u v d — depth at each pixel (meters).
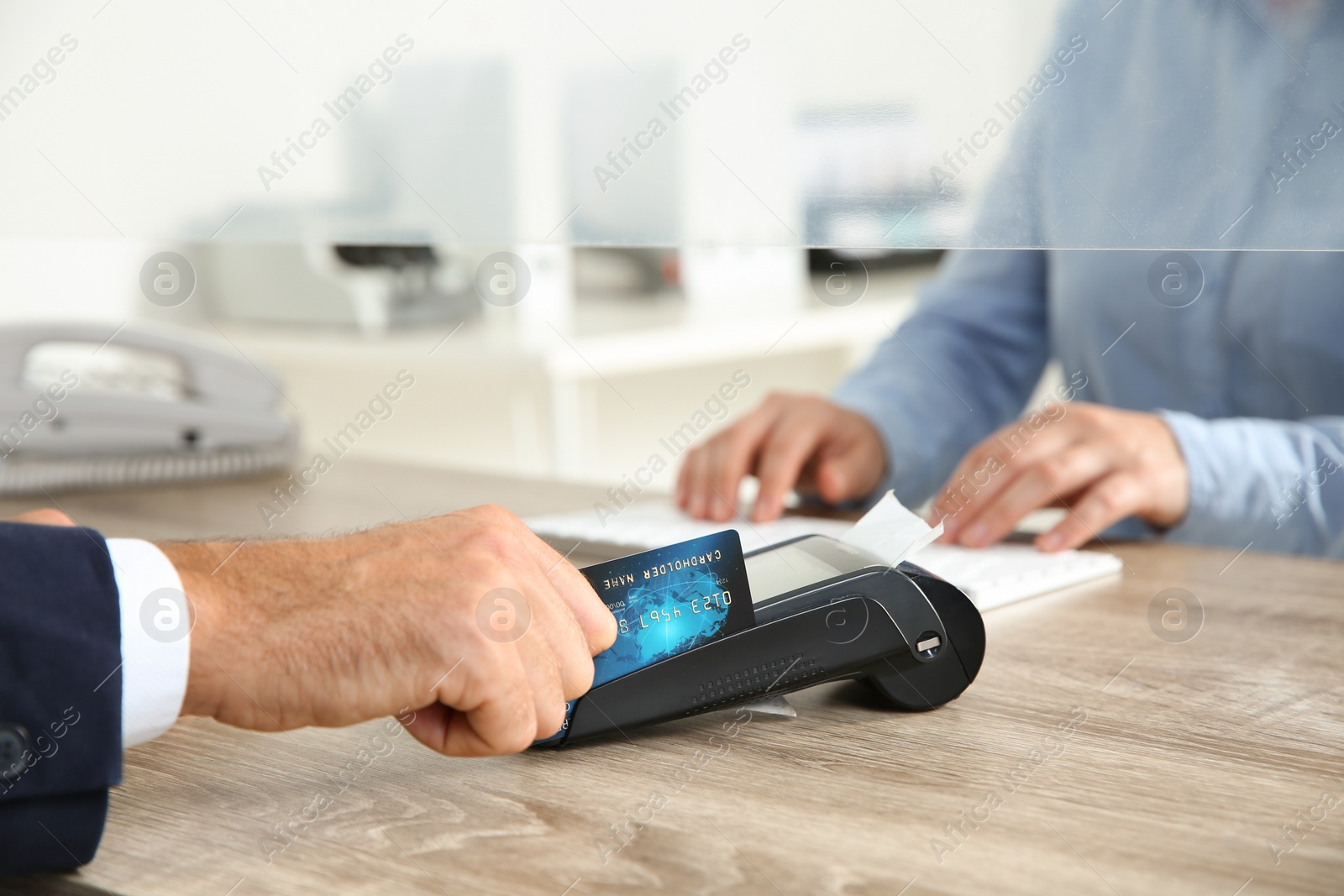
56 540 0.41
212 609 0.41
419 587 0.43
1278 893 0.34
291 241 0.78
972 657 0.50
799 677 0.48
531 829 0.39
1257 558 0.79
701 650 0.47
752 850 0.37
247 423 1.11
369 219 0.77
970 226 0.59
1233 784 0.42
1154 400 1.27
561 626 0.44
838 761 0.44
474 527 0.47
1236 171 0.54
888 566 0.50
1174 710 0.50
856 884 0.34
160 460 1.08
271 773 0.44
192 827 0.40
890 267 2.60
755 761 0.45
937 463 1.17
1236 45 0.53
